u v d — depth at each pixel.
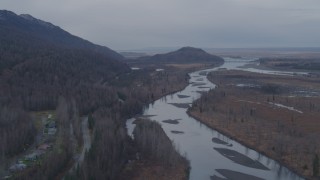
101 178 127.38
